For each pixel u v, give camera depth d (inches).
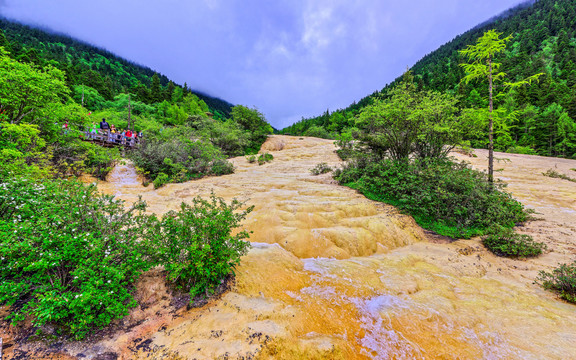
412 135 415.2
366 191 366.0
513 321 128.6
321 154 791.1
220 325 113.0
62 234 109.9
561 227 282.0
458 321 129.9
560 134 1449.3
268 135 1246.9
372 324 128.8
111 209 138.0
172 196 377.1
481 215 284.5
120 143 644.1
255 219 271.9
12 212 132.2
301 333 117.2
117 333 105.3
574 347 108.9
